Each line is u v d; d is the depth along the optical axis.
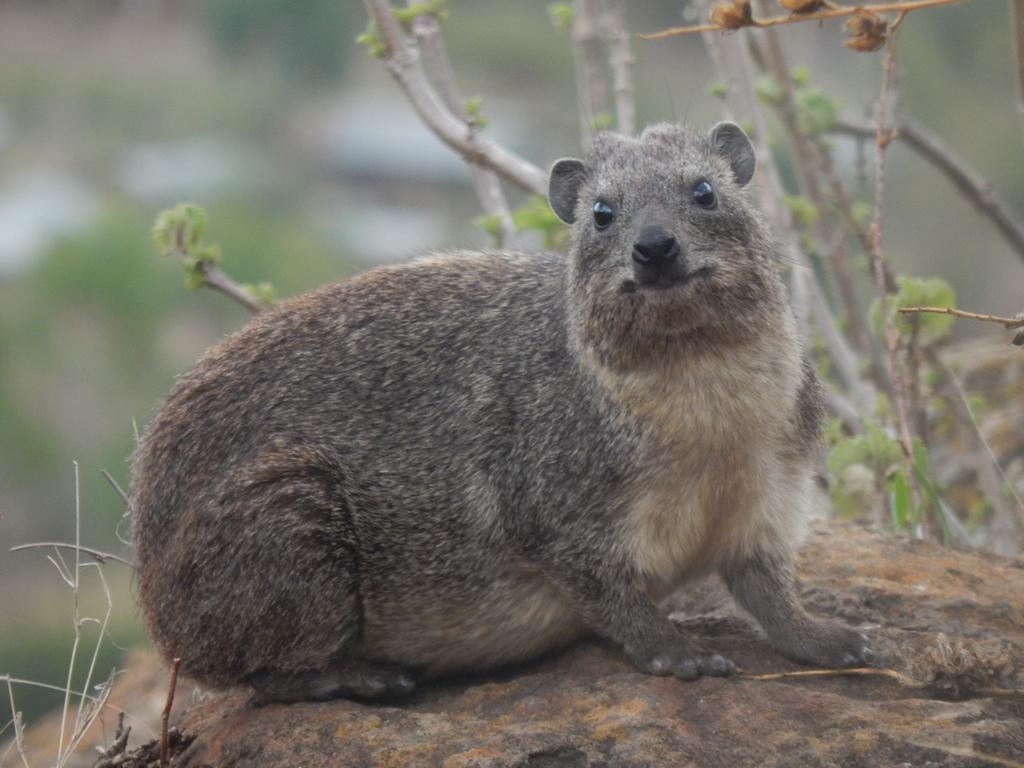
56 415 38.97
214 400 10.41
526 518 10.14
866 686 9.71
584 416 9.99
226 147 63.06
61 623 26.02
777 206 14.88
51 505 35.72
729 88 15.30
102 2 75.88
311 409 10.35
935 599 10.59
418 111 14.36
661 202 9.89
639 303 9.62
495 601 10.30
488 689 9.74
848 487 12.54
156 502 10.32
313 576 9.96
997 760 8.61
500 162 14.29
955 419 15.05
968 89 53.53
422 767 8.85
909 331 12.52
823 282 23.95
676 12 62.53
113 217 44.31
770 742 8.85
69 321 40.94
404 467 10.27
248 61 69.69
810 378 10.52
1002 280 45.72
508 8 74.62
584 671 9.84
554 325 10.43
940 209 47.72
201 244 13.96
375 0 14.25
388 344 10.58
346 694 10.05
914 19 54.84
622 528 9.90
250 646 9.98
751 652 10.11
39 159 60.59
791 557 10.28
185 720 10.55
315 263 46.88
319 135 64.31
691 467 9.84
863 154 15.93
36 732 13.86
